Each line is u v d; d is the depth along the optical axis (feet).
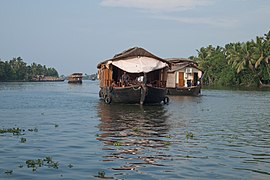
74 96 154.61
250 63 267.39
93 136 48.83
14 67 511.40
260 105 106.83
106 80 114.83
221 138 48.44
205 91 208.85
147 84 99.09
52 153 38.45
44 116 73.31
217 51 331.16
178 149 41.01
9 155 37.29
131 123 62.80
